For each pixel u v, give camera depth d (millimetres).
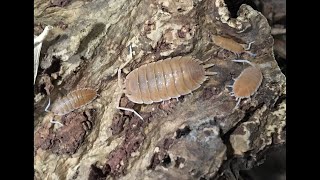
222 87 56
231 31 57
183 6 56
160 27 57
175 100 56
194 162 51
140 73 56
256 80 54
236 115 53
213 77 56
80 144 57
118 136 56
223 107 54
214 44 57
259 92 55
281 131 55
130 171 54
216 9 56
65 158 56
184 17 56
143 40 57
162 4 57
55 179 56
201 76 55
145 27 57
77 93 57
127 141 55
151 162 52
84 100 57
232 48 57
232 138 54
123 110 56
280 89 56
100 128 57
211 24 57
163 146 53
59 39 57
